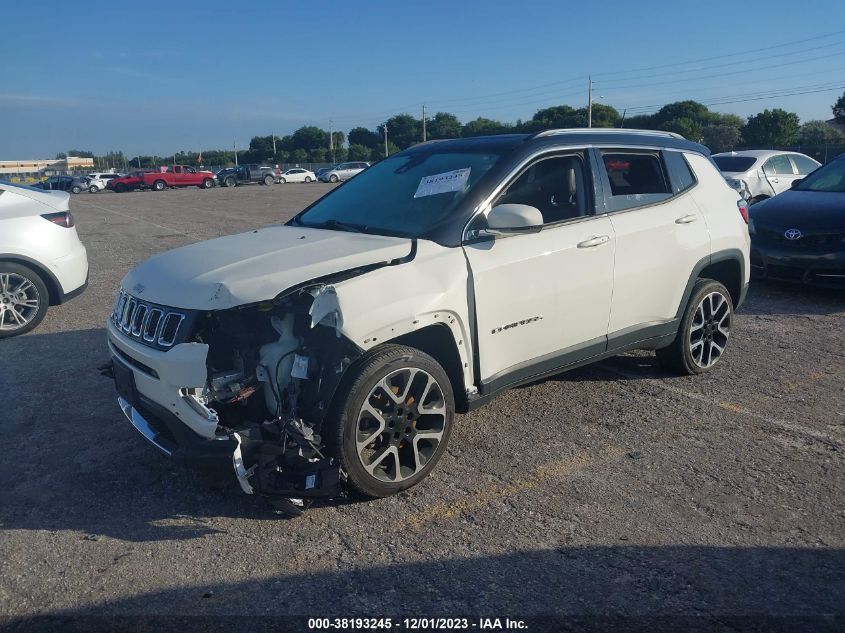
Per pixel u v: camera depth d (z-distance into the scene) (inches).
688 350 207.0
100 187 1855.3
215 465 129.3
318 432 133.8
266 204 1020.5
